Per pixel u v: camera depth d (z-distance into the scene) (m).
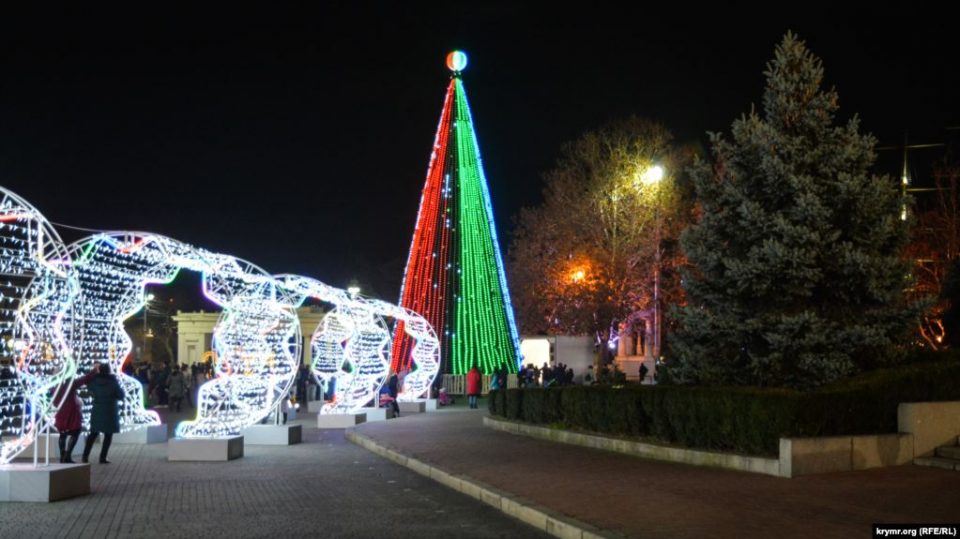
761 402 14.64
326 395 40.06
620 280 41.53
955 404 14.84
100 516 12.14
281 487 15.12
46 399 14.54
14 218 14.28
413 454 18.86
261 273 26.27
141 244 19.62
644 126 42.50
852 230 17.80
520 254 46.38
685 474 14.45
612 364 42.66
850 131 18.27
